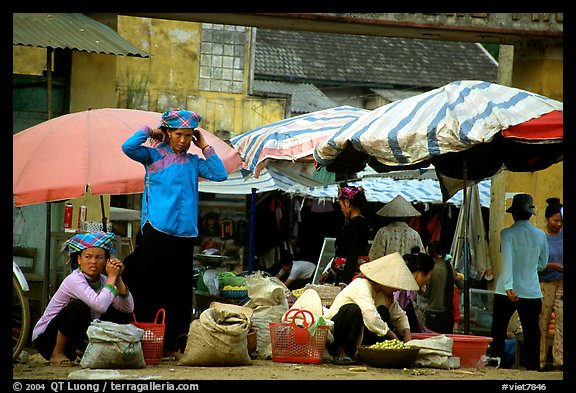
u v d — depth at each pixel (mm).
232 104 27812
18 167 11117
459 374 9953
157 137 10156
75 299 9891
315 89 37094
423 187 24172
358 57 39875
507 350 14344
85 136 11336
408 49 41250
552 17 17547
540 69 18281
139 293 10070
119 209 19391
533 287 12641
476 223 17297
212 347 9648
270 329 10461
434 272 13578
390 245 13859
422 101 11156
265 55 38250
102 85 15781
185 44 27438
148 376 8766
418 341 10453
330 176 16281
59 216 15180
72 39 14266
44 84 15500
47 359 10047
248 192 20188
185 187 10039
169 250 9953
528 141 10570
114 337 9242
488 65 41812
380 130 11039
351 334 10352
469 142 10570
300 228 27891
